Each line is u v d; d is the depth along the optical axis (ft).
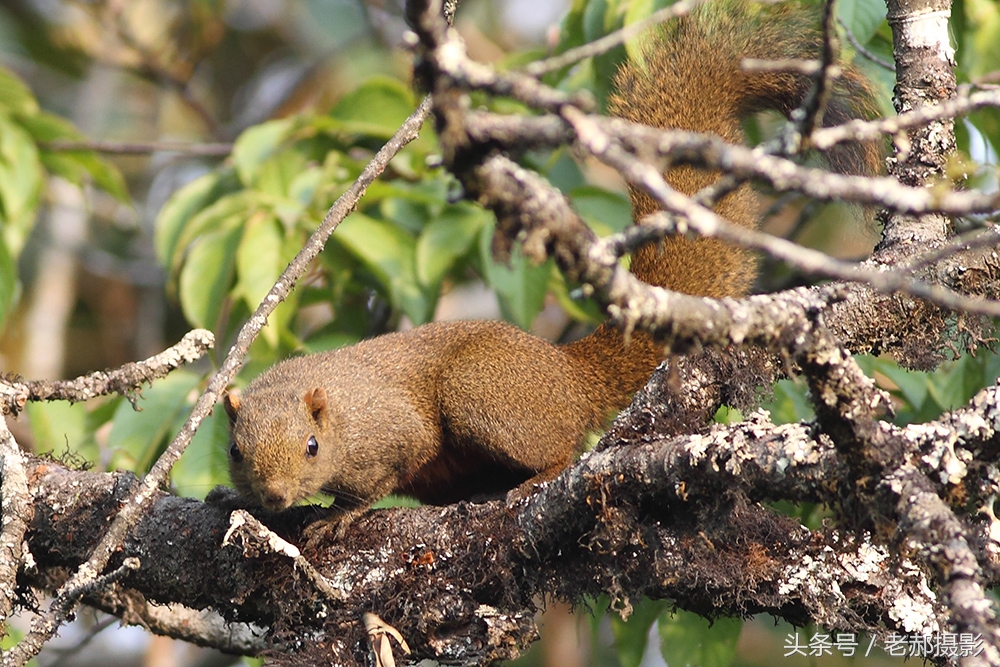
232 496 28.14
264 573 25.30
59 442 34.55
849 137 15.52
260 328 24.57
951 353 29.66
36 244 58.95
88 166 44.98
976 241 15.30
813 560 22.49
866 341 25.79
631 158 13.71
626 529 22.22
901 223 26.96
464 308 63.62
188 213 40.83
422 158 41.01
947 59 27.91
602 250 16.20
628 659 34.47
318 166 41.96
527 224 15.72
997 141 36.73
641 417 23.71
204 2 62.39
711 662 33.78
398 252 37.35
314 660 23.86
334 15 71.26
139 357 60.23
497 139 14.82
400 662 23.65
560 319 59.57
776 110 31.19
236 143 39.93
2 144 39.29
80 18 67.05
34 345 57.06
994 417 19.21
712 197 15.74
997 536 19.26
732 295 31.83
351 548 25.26
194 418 23.67
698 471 21.22
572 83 37.91
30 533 27.76
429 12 13.85
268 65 72.43
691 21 31.68
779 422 32.07
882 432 19.08
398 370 33.06
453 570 24.25
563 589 23.56
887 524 18.80
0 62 68.23
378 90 41.78
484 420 32.01
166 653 49.19
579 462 23.08
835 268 13.83
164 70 66.03
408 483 33.30
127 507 23.02
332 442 30.86
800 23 31.30
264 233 36.22
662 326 17.22
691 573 22.33
